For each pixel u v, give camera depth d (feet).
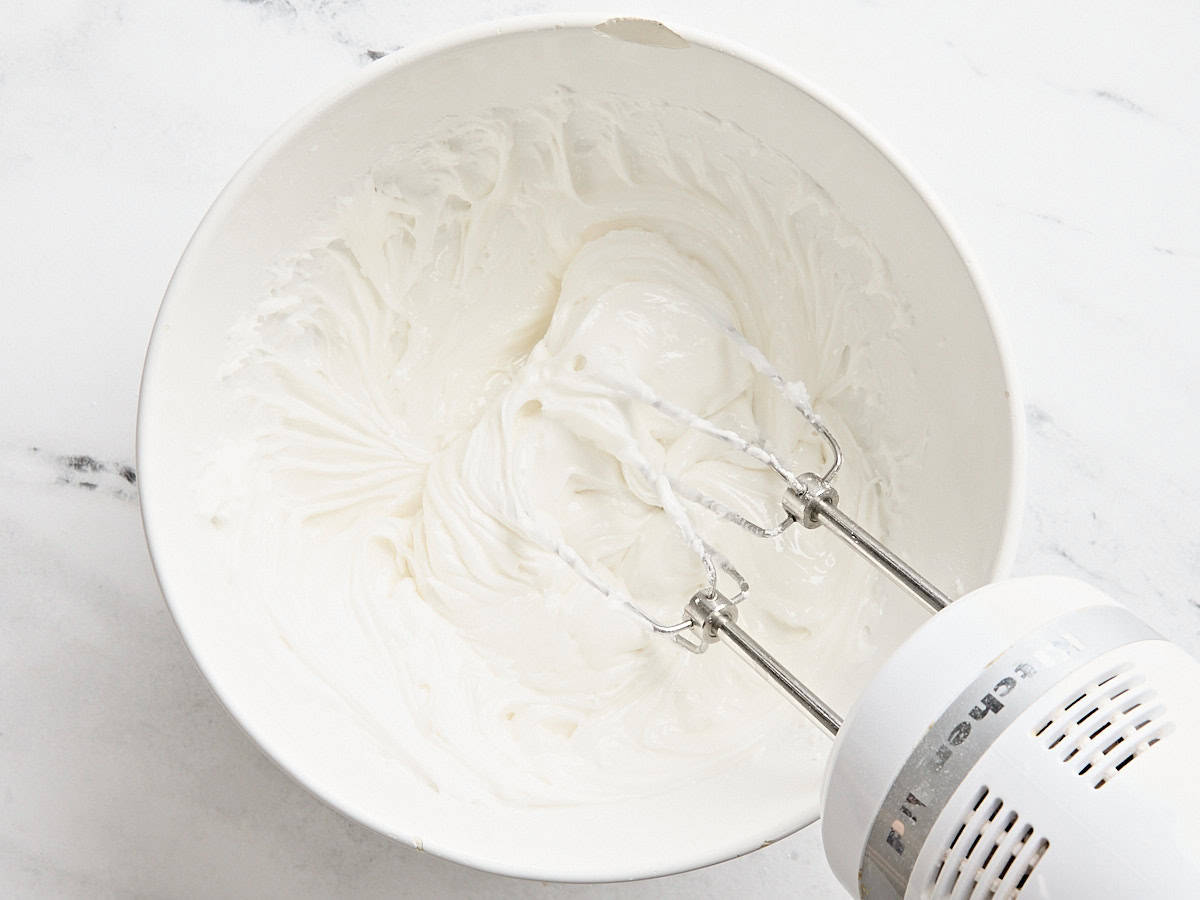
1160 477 3.11
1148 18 3.20
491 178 2.76
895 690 1.91
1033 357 3.14
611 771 2.69
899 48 3.17
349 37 3.09
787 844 2.92
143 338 2.99
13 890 2.89
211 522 2.53
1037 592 1.98
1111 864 1.72
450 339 2.97
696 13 3.14
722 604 2.58
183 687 2.93
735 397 2.99
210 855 2.91
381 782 2.43
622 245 2.97
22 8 3.05
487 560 2.84
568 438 2.91
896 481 2.81
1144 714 1.82
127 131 3.03
